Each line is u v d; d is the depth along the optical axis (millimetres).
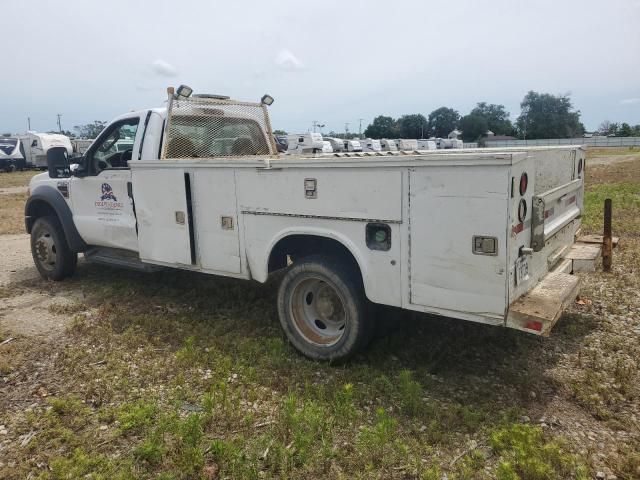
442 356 4395
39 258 7121
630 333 4777
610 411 3539
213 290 6270
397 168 3660
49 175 6895
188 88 5672
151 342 4816
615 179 19656
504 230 3293
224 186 4719
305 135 25953
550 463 2947
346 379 4035
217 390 3859
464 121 100375
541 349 4516
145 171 5324
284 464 3016
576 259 4617
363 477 2924
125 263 6043
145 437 3334
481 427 3357
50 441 3322
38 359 4562
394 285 3834
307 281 4441
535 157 3676
